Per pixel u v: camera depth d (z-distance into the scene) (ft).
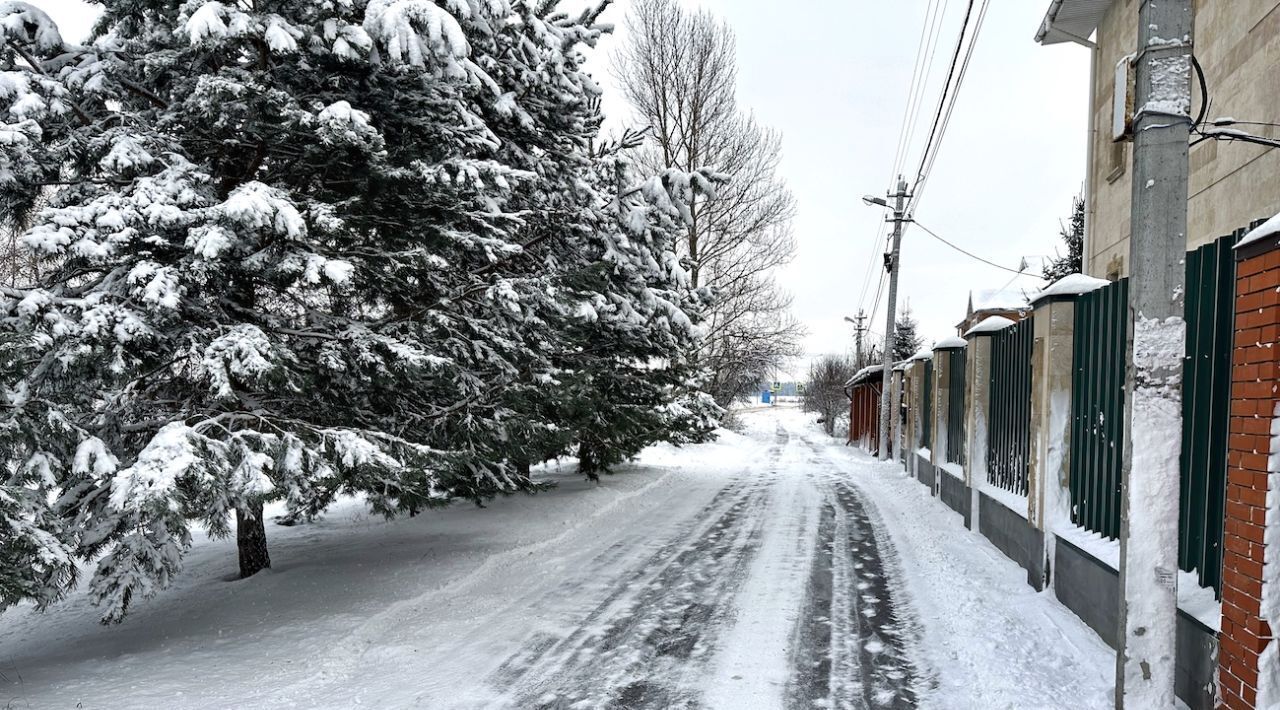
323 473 18.30
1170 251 11.62
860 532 29.40
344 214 22.62
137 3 21.66
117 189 20.07
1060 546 18.69
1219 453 11.99
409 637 17.58
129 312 17.71
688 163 71.72
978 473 29.22
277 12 20.83
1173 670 11.43
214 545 32.76
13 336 15.02
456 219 25.81
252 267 19.93
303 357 22.35
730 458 72.95
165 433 16.20
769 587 21.02
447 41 19.60
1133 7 36.73
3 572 13.70
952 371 36.58
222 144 22.34
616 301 34.78
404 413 25.20
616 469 54.39
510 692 13.96
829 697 13.41
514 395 26.96
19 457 15.16
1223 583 10.71
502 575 23.63
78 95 20.48
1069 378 19.35
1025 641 15.81
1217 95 28.96
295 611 20.27
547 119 32.07
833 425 153.28
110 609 16.47
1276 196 24.62
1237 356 10.60
